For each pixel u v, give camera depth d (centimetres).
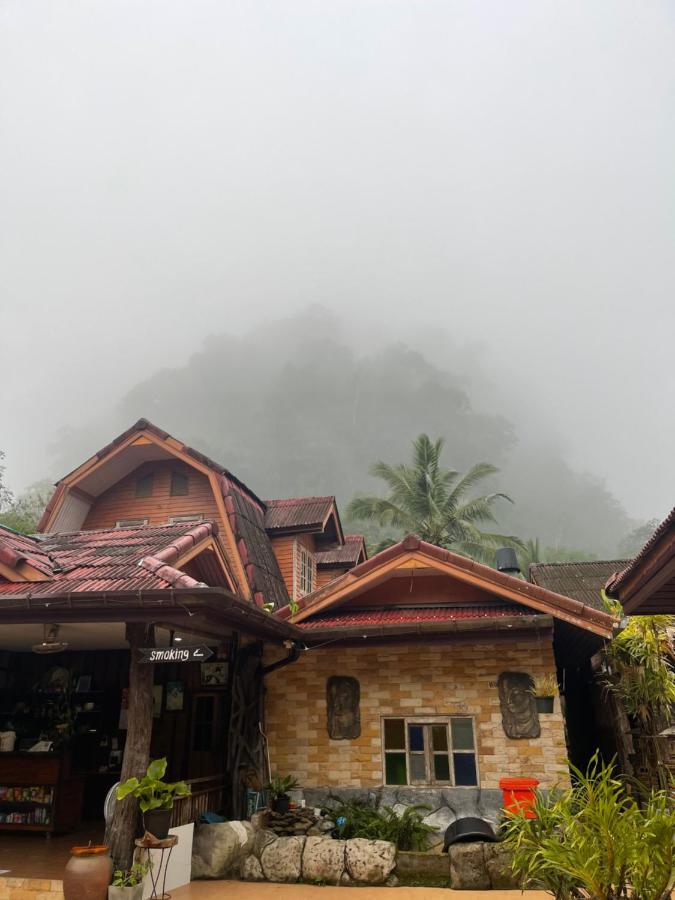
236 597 674
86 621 672
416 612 987
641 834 478
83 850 620
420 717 934
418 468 3130
